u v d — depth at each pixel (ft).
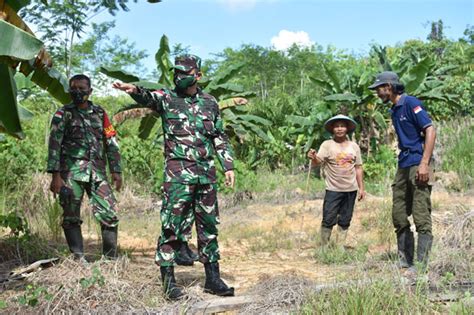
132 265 16.53
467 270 15.84
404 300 13.07
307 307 12.73
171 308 13.51
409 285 14.17
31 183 28.78
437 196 30.32
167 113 14.29
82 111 16.79
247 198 34.40
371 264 17.78
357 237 23.57
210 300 14.01
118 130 45.16
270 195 34.76
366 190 34.81
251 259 20.65
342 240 21.45
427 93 46.29
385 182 35.60
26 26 15.89
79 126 16.62
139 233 24.71
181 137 14.20
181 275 17.08
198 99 14.58
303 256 20.97
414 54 63.72
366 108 44.29
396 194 17.47
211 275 14.62
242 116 43.68
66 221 16.72
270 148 47.14
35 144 37.19
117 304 13.53
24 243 17.95
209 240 14.62
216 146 14.90
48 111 49.57
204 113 14.47
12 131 15.83
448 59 91.25
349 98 42.09
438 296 13.87
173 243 14.40
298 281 14.65
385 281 13.93
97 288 13.96
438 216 22.77
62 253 17.24
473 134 42.91
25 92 42.93
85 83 16.56
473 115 54.19
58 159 16.35
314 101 53.57
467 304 13.16
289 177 42.42
